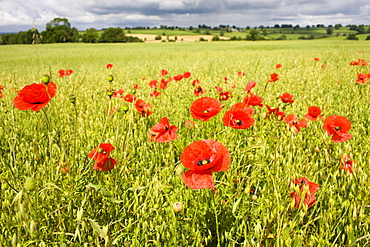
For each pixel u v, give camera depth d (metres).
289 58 18.42
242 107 2.40
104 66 17.47
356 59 15.55
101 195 2.15
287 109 4.94
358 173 2.24
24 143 3.31
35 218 1.79
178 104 5.43
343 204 2.01
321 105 4.91
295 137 3.15
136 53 30.98
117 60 22.89
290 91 6.85
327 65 13.24
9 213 1.86
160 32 152.38
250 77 10.06
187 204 2.21
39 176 2.23
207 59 20.59
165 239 1.89
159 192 2.22
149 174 2.55
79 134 3.68
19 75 11.80
